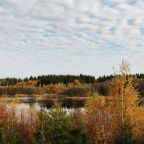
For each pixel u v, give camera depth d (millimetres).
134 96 29328
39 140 19094
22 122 26547
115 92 29438
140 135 24875
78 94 122625
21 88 173250
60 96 131750
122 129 21109
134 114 28094
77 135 19031
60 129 18906
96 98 31312
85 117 25984
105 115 27359
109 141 23828
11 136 22609
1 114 27297
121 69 29422
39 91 177125
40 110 19656
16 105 33719
